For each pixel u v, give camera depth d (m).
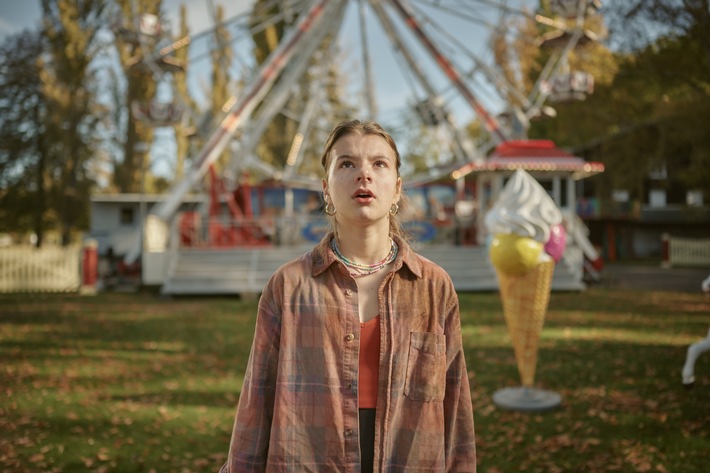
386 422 1.50
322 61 25.28
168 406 5.45
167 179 44.75
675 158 26.09
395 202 1.80
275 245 16.73
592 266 17.22
